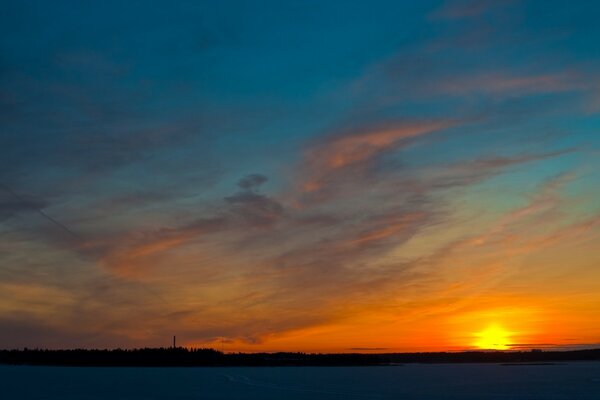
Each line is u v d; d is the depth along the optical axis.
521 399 69.69
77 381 105.31
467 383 100.88
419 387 90.88
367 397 71.81
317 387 90.44
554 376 128.75
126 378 118.06
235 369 186.75
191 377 123.38
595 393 77.50
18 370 169.12
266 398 70.31
